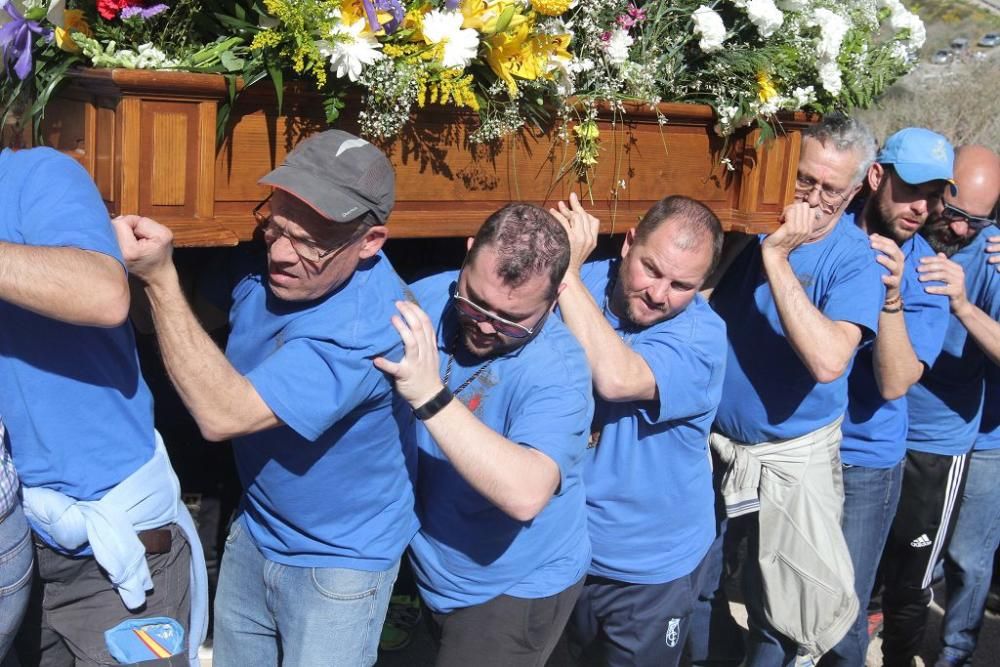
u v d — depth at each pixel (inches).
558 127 108.0
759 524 129.6
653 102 113.0
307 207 80.0
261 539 95.2
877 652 167.8
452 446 84.5
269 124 89.0
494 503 86.5
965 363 145.7
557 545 101.0
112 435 86.8
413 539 102.3
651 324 109.9
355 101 92.4
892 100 299.1
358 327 83.6
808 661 130.6
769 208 126.6
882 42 142.7
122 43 86.4
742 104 117.6
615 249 131.9
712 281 132.0
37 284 72.5
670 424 111.2
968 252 152.8
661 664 118.4
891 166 139.6
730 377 129.9
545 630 102.7
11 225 78.2
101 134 83.2
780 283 119.0
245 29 87.4
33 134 90.2
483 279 88.0
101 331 84.2
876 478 140.3
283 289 83.4
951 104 301.9
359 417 87.7
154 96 80.5
